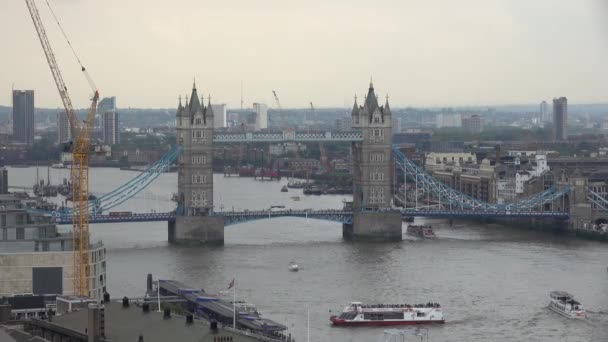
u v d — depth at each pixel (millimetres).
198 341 199125
